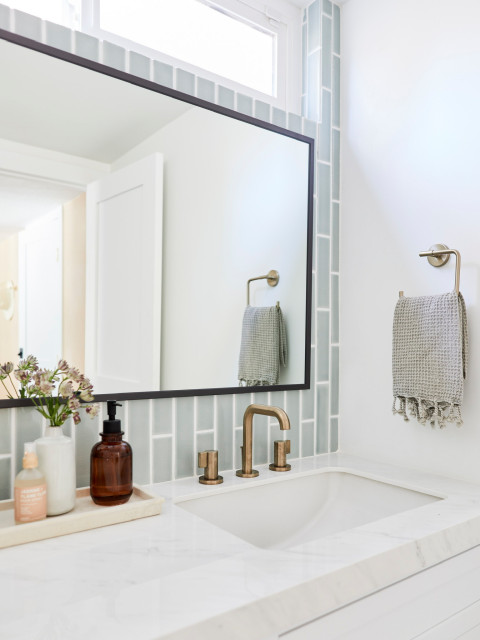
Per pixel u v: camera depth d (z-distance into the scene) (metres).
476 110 1.35
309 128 1.65
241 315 1.45
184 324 1.34
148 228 1.28
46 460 0.95
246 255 1.47
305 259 1.60
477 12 1.35
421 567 0.93
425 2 1.48
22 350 1.09
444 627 1.01
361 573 0.83
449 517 1.07
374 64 1.62
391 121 1.57
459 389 1.29
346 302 1.69
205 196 1.38
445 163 1.42
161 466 1.31
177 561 0.82
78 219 1.17
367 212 1.64
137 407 1.26
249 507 1.32
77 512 0.98
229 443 1.44
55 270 1.14
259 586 0.73
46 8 1.33
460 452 1.37
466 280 1.36
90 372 1.18
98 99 1.21
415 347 1.40
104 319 1.21
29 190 1.11
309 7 1.74
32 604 0.68
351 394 1.67
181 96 1.34
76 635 0.60
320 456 1.64
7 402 1.08
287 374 1.56
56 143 1.15
